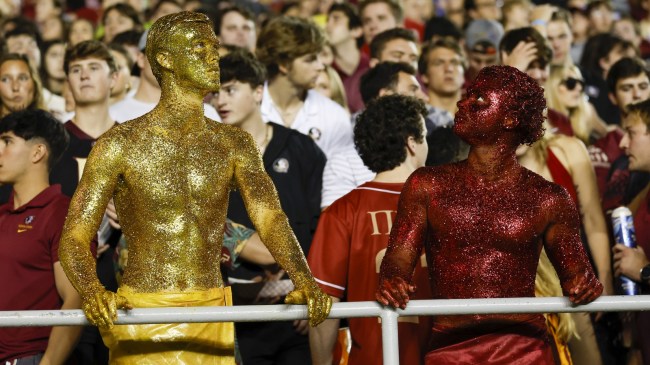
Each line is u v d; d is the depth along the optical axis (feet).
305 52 55.31
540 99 32.68
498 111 32.12
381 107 40.52
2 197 49.93
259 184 31.24
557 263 32.14
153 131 30.89
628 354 46.21
